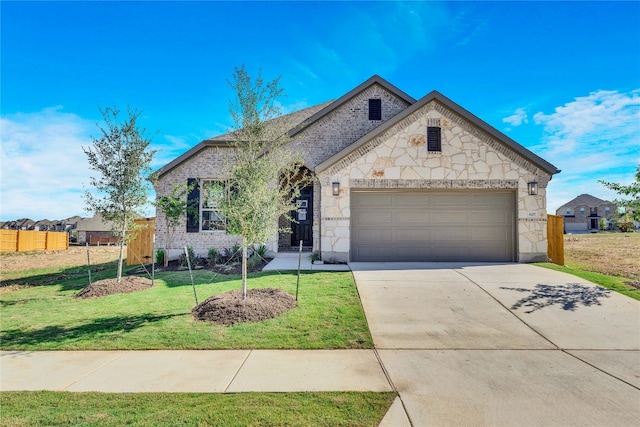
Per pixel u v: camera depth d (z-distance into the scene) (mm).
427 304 7488
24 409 3713
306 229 16656
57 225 71562
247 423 3395
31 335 6215
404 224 12250
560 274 9914
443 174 12062
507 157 12117
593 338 5867
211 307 7047
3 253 25984
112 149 9758
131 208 10016
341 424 3389
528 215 12039
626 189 9867
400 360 5031
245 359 5094
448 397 3953
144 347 5598
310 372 4637
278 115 8273
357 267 10992
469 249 12203
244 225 7277
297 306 7352
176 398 3930
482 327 6336
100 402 3854
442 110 12219
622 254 16859
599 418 3520
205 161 14500
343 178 12086
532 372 4637
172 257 14297
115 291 9172
